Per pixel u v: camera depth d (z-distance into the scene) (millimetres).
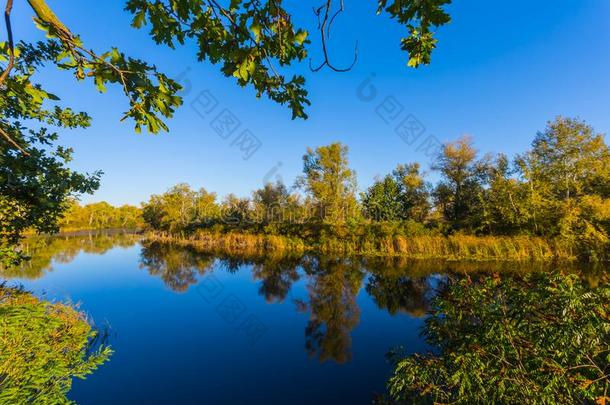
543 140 25203
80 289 13812
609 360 2613
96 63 1786
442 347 3723
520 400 2916
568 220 16938
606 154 20953
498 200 20922
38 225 6375
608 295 2795
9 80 1617
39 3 1478
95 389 5762
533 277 3307
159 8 1755
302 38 1871
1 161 5141
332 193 32500
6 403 2781
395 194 36719
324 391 5641
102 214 77188
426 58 2203
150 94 1921
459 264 15984
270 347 7637
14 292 6855
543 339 2959
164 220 44594
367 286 13086
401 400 4215
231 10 1760
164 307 11117
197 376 6266
